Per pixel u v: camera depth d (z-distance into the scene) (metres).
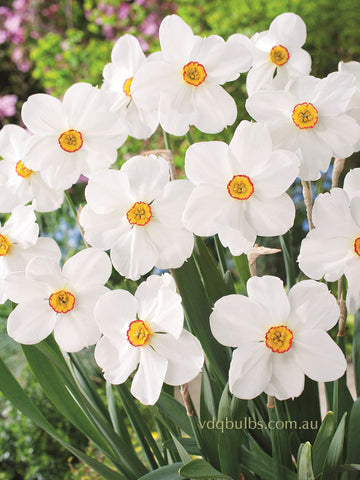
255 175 0.45
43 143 0.48
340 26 1.88
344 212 0.46
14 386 0.53
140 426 0.58
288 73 0.54
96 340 0.48
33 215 0.49
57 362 0.52
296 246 1.50
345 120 0.47
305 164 0.48
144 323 0.46
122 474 0.58
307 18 1.85
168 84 0.48
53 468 1.10
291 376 0.46
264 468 0.53
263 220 0.46
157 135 1.84
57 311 0.47
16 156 0.51
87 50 2.10
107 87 0.55
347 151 0.48
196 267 0.55
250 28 1.81
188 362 0.46
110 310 0.46
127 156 1.85
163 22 0.48
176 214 0.46
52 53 2.18
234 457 0.51
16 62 2.52
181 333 0.46
